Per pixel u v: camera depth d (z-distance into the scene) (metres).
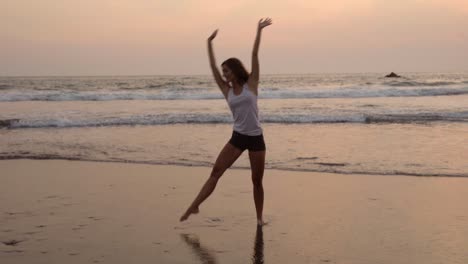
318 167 7.86
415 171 7.49
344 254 3.98
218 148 9.99
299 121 15.06
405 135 11.74
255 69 4.41
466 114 15.87
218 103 22.33
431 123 14.34
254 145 4.52
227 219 5.04
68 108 19.80
